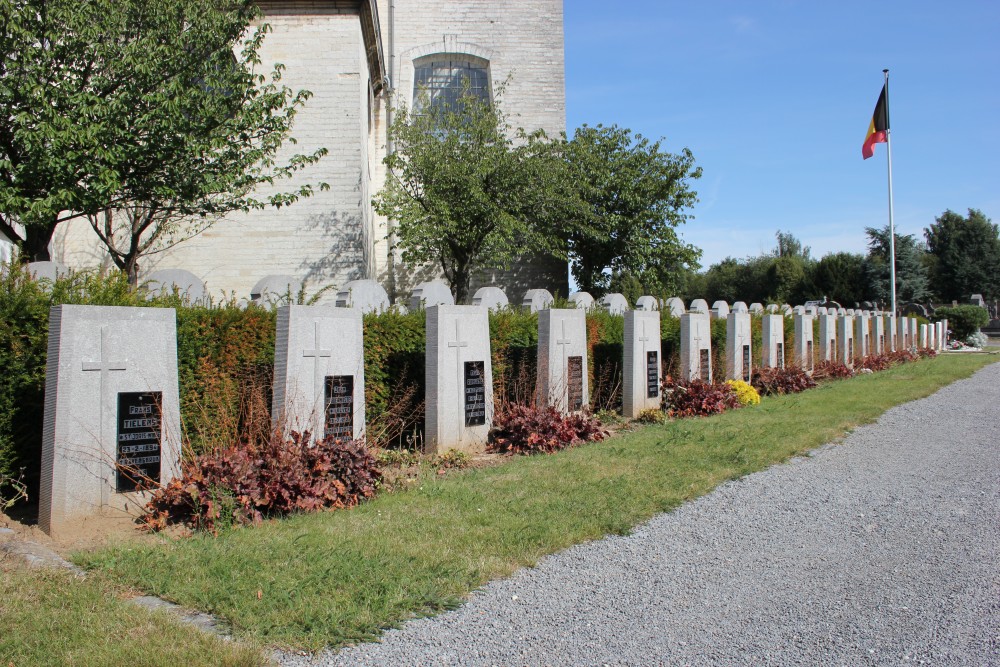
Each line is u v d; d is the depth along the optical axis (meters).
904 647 3.98
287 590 4.48
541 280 25.28
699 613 4.41
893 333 27.17
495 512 6.30
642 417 11.77
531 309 13.52
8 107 10.58
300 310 7.30
